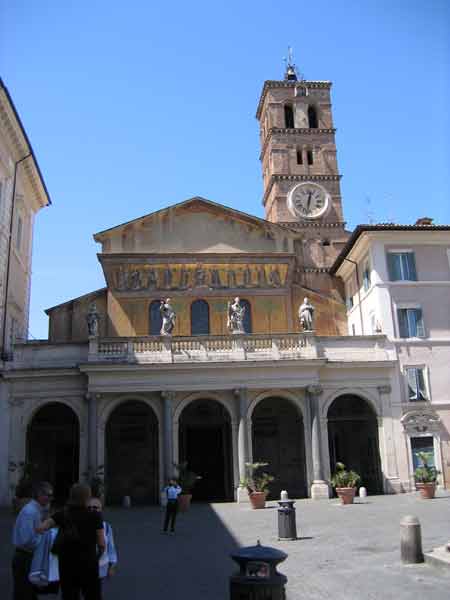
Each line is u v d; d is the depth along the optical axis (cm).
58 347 3597
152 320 4109
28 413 3484
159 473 3419
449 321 3869
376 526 2206
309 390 3547
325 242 5216
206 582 1416
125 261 4159
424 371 3753
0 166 3622
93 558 877
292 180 5409
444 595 1208
